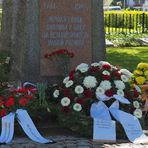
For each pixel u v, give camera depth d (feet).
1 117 14.48
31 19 16.94
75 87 15.24
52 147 13.64
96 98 15.28
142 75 16.62
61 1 17.26
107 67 15.80
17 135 14.57
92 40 17.79
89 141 14.21
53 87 16.31
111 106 15.19
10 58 17.62
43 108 15.15
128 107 15.40
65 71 17.26
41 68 17.16
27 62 17.03
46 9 17.10
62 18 17.31
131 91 15.69
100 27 17.85
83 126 14.48
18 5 17.30
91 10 17.69
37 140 14.11
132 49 32.12
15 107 14.73
